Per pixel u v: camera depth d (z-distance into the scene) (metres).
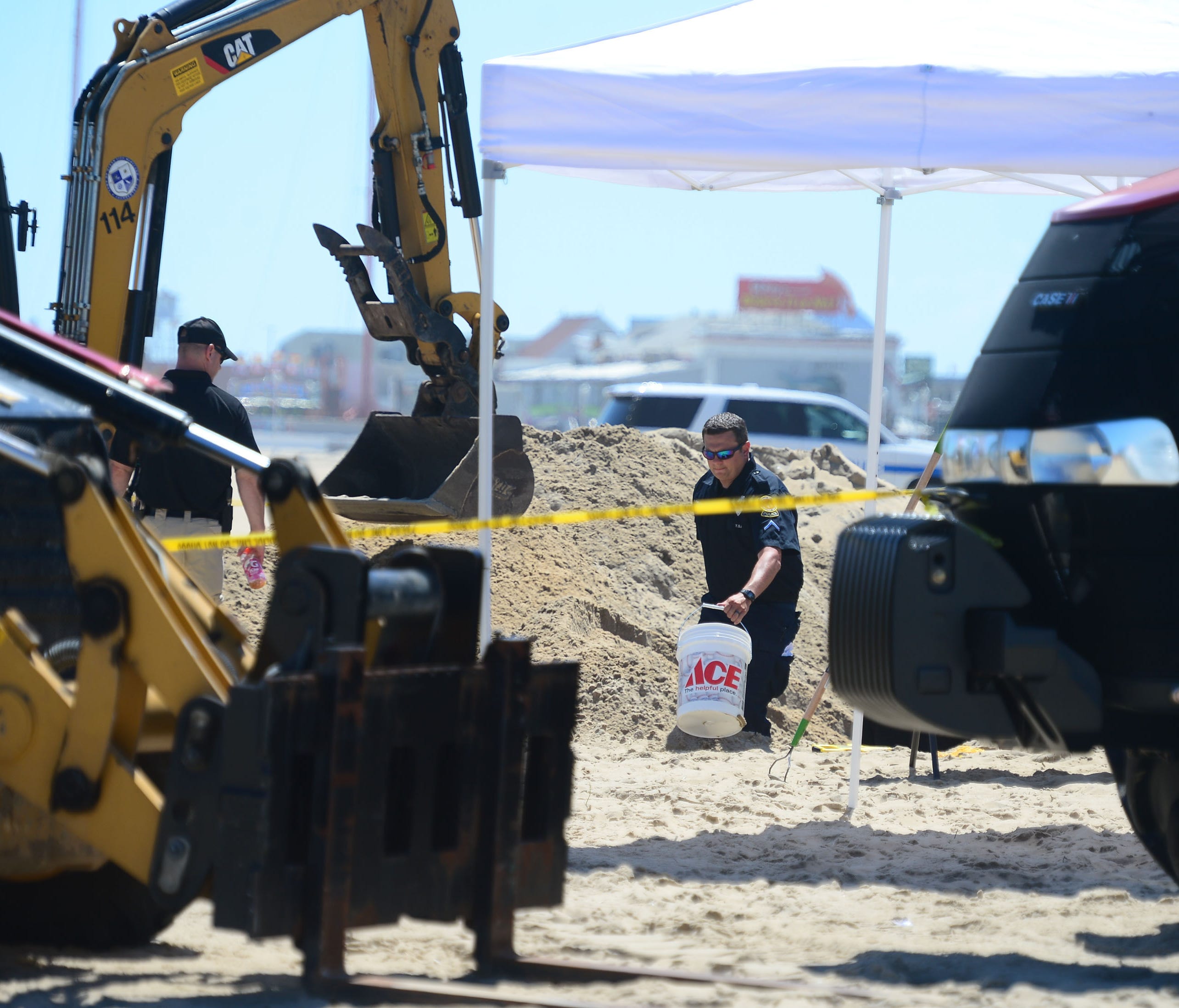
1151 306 14.21
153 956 15.18
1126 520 14.33
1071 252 14.83
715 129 21.62
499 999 12.61
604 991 13.50
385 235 35.22
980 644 14.24
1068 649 14.23
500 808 13.76
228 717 12.34
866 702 14.78
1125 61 21.30
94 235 30.33
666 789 27.33
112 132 30.45
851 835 23.38
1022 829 23.66
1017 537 15.03
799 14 24.00
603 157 21.97
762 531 29.59
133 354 31.08
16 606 14.12
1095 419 14.22
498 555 41.53
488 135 22.20
